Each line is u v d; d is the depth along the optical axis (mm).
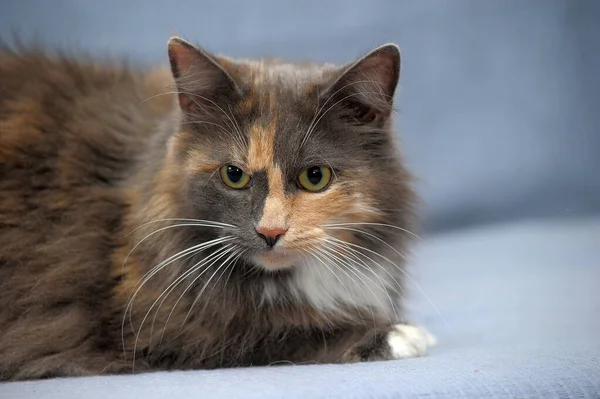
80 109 783
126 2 1267
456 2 1297
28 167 753
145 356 714
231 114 716
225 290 712
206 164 713
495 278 1020
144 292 713
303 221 703
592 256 1080
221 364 716
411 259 765
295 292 718
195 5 1277
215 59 734
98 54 892
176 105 751
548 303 892
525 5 1291
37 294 730
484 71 1303
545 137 1309
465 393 617
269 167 704
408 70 1302
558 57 1293
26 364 715
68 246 736
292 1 1279
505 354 699
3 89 788
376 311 736
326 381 630
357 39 1284
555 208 1326
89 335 721
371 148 730
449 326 839
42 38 1099
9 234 741
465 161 1316
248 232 701
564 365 654
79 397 621
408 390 616
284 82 727
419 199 761
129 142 771
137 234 723
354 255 723
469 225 1337
